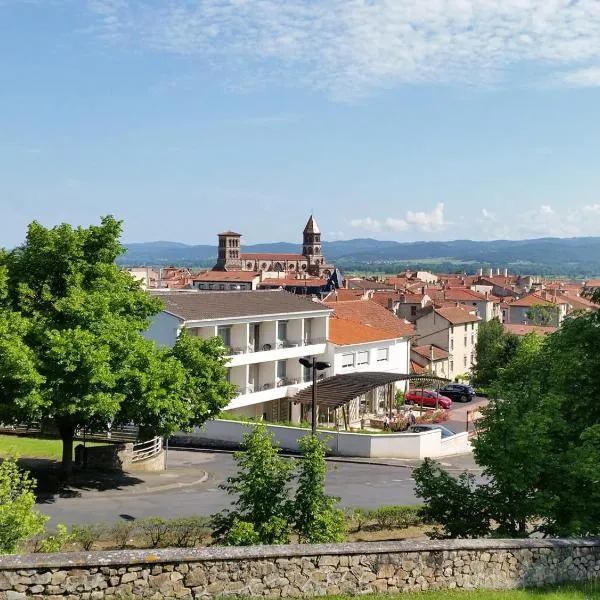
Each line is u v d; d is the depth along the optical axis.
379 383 46.75
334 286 160.38
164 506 26.72
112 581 12.07
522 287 180.38
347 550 13.63
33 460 33.75
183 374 30.00
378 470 37.34
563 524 17.09
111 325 28.72
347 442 41.84
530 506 17.00
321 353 57.50
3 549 14.09
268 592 13.03
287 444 42.78
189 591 12.53
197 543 21.14
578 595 14.12
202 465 36.69
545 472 17.41
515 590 14.38
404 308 107.69
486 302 120.69
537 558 15.10
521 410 18.44
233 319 49.75
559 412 19.58
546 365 26.02
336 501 17.42
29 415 26.89
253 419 44.09
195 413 31.02
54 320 28.44
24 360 25.62
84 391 26.69
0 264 29.84
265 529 16.28
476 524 17.86
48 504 26.36
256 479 16.89
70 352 26.22
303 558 13.35
